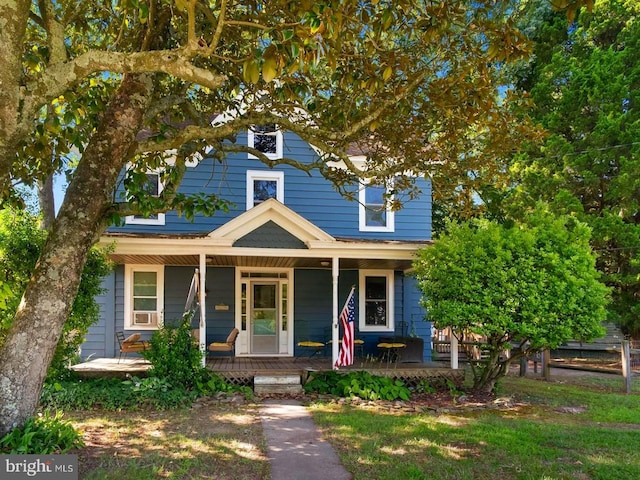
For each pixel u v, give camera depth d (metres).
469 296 9.66
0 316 7.54
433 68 7.27
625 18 17.48
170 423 7.50
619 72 16.66
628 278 15.70
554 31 18.97
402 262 12.69
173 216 12.99
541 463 5.71
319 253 11.15
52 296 5.25
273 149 13.75
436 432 7.06
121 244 10.09
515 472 5.39
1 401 5.07
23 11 3.75
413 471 5.33
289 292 13.86
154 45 6.53
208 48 4.15
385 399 9.70
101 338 12.77
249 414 8.23
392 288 14.23
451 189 9.02
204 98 8.61
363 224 13.97
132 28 7.27
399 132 8.25
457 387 10.94
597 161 16.45
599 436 6.94
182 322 10.30
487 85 6.85
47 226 11.38
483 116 7.41
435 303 10.23
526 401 9.70
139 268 13.18
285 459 5.79
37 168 7.74
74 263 5.39
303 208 13.70
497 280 9.59
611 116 16.16
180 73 4.20
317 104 7.79
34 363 5.18
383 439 6.69
